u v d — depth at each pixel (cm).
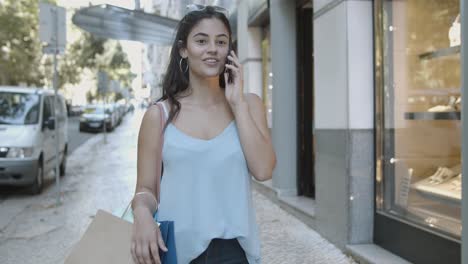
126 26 1248
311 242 593
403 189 505
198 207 196
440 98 463
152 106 208
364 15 532
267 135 215
